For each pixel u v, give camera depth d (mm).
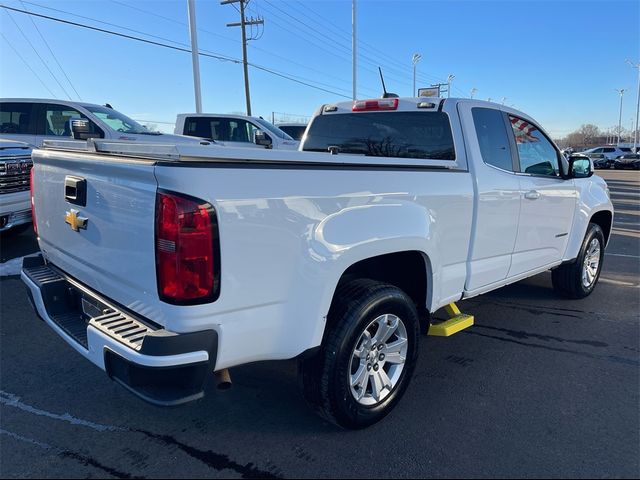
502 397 3670
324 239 2799
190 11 17062
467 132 4027
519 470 2846
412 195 3342
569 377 3998
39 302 3328
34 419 3291
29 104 9359
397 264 3729
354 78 26250
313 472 2814
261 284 2588
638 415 3436
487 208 4043
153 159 2510
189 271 2354
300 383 3100
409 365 3432
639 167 42281
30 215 6898
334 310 3018
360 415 3127
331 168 2861
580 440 3133
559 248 5297
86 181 2941
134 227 2555
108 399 3557
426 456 2965
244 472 2805
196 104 17516
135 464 2857
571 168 5164
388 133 4527
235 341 2555
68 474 2760
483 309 5652
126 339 2473
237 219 2457
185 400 2434
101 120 9305
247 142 12148
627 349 4566
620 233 11336
